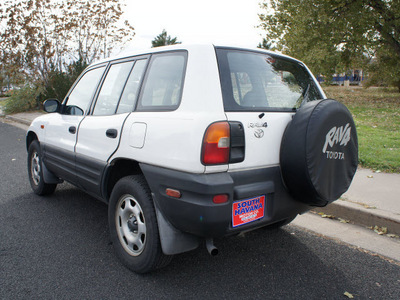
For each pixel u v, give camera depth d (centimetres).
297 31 1833
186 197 255
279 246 373
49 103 446
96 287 291
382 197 469
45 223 429
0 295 279
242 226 270
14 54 1717
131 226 314
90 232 403
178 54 299
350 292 288
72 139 407
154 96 306
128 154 307
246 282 302
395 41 1986
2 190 564
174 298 278
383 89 3055
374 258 347
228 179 252
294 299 278
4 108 1944
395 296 283
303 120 279
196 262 337
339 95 2398
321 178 283
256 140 273
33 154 529
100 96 385
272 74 321
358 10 1816
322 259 345
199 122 252
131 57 360
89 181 375
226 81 274
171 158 264
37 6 1675
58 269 320
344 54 2119
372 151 710
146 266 297
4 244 370
